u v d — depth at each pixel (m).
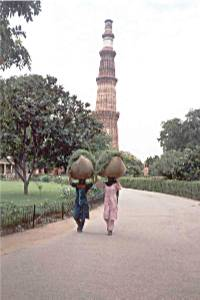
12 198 24.81
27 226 13.50
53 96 26.14
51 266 8.02
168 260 8.88
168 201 32.97
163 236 12.63
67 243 10.79
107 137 53.97
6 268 7.79
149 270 7.88
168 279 7.24
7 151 27.39
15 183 51.97
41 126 26.08
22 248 9.88
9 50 12.07
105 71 101.62
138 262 8.59
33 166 28.34
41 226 14.27
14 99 24.33
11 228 12.48
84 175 13.09
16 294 6.19
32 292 6.30
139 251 9.89
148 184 57.97
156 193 49.50
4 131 25.17
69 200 19.48
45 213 15.42
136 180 64.12
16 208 13.80
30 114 25.30
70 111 26.81
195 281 7.14
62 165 28.25
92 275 7.39
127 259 8.88
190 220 17.81
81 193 13.14
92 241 11.23
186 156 46.00
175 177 47.03
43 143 27.41
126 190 57.69
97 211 21.78
